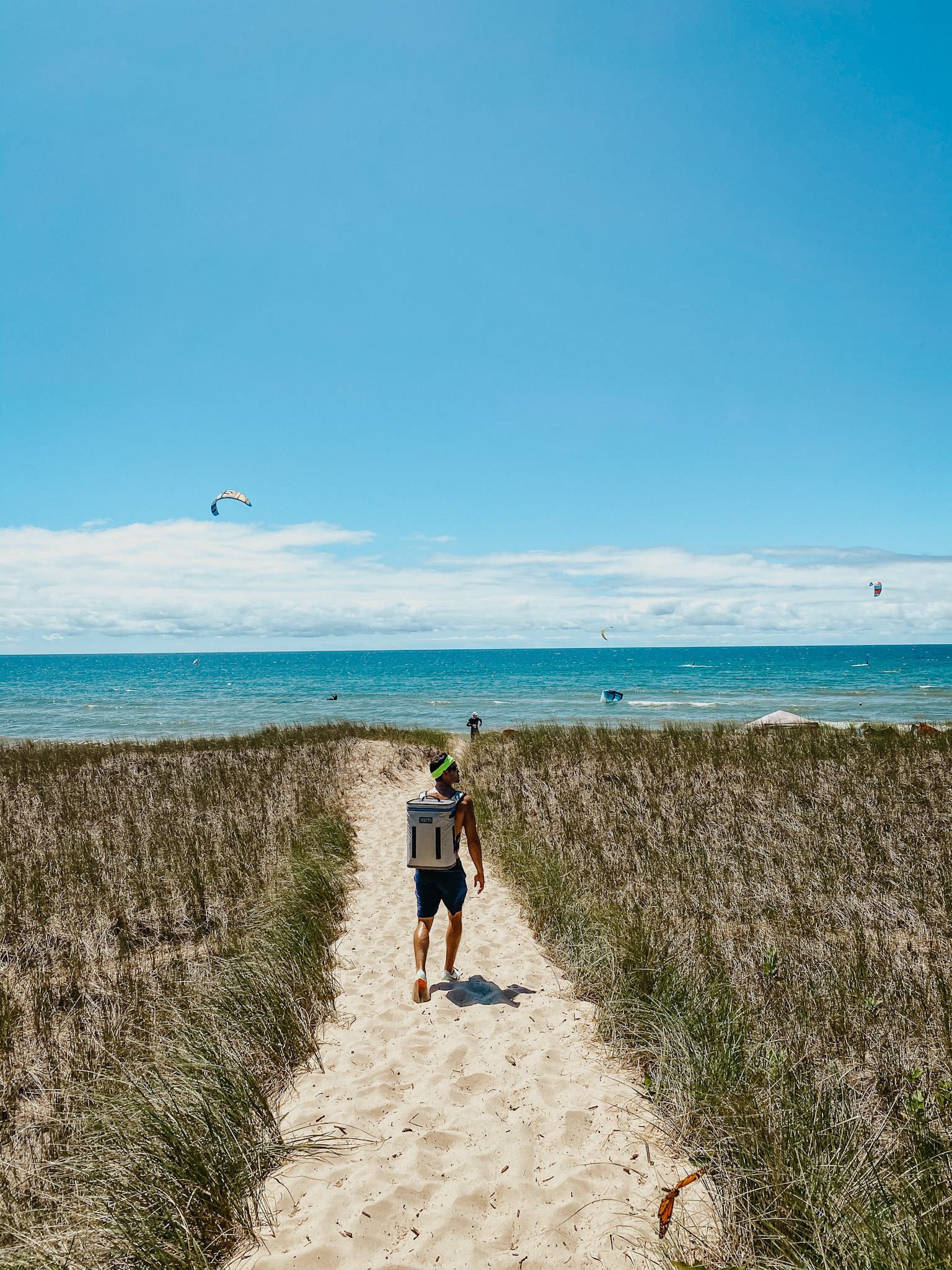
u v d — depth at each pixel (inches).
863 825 352.2
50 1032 188.5
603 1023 170.7
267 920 244.2
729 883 276.7
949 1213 102.0
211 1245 106.8
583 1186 116.0
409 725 1467.8
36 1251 103.0
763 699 1987.0
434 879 204.7
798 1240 98.7
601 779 515.2
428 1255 102.9
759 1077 135.7
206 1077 141.1
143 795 508.7
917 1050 155.4
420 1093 147.6
